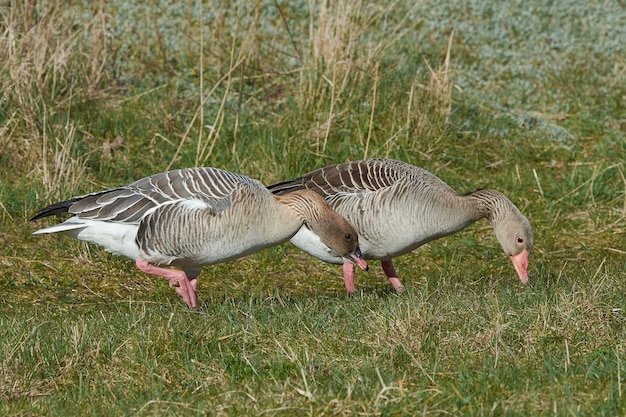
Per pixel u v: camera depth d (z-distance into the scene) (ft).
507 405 30.73
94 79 67.97
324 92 65.72
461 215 48.26
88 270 51.55
